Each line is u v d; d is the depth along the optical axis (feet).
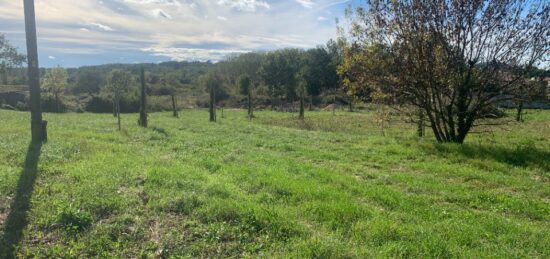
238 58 292.20
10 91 176.35
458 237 18.34
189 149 42.39
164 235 16.98
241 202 21.49
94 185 22.54
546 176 33.65
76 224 17.40
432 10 46.03
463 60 47.16
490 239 18.66
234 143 49.21
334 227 19.31
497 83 47.21
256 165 33.50
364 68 50.70
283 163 35.19
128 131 59.82
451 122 50.26
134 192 22.16
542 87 45.91
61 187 22.16
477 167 36.47
